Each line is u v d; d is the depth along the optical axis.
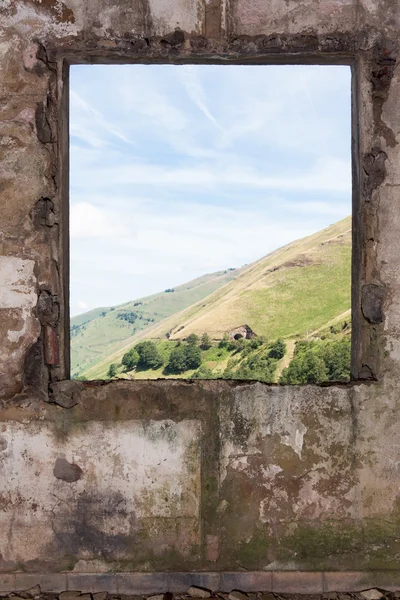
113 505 2.66
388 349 2.65
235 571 2.67
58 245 2.66
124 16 2.61
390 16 2.61
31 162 2.64
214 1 2.61
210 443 2.66
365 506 2.66
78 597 2.61
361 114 2.65
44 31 2.61
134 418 2.65
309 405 2.65
